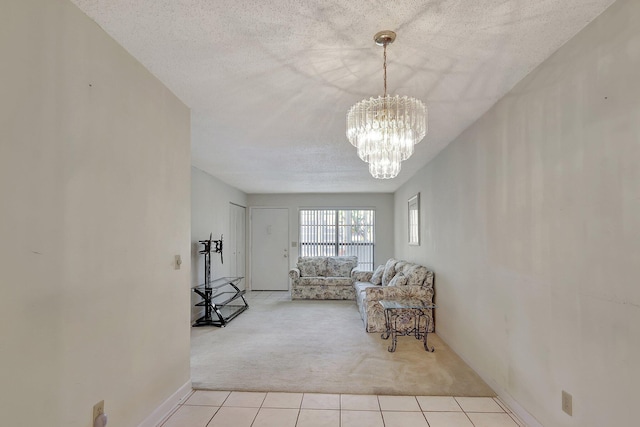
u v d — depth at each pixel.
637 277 1.44
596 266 1.67
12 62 1.29
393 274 5.66
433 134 3.57
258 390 2.75
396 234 7.55
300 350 3.76
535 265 2.19
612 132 1.57
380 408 2.49
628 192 1.49
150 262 2.20
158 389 2.28
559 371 1.95
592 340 1.69
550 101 2.03
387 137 2.11
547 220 2.06
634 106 1.46
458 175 3.60
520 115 2.36
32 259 1.37
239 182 6.53
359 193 8.09
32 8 1.37
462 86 2.44
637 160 1.44
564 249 1.90
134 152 2.04
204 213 5.51
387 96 2.12
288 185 6.91
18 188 1.31
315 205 8.12
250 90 2.48
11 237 1.28
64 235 1.52
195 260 5.12
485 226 2.94
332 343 4.02
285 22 1.69
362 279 6.80
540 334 2.13
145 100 2.16
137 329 2.05
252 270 8.13
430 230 4.68
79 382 1.60
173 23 1.70
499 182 2.68
